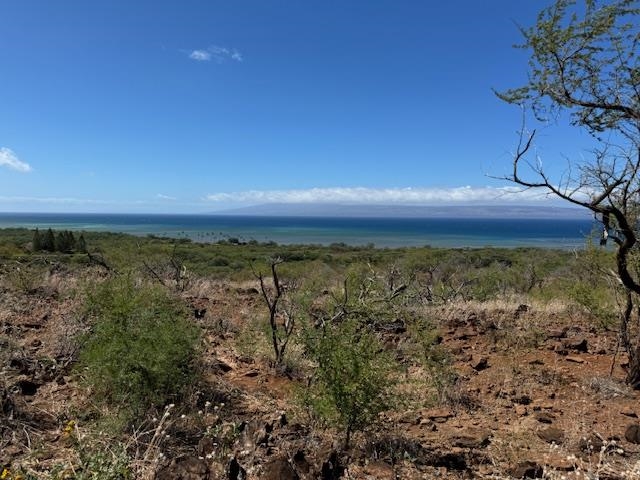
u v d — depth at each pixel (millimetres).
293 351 7273
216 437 4293
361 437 4875
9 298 9297
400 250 51344
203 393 5625
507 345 8828
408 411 5578
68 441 4191
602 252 8016
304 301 8156
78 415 4645
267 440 4500
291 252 38656
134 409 4598
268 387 6348
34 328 7652
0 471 3668
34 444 4148
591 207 6105
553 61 6008
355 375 4570
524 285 16719
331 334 5043
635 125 6031
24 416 4613
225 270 24516
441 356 6855
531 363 7836
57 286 10789
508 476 4160
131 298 5949
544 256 19547
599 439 5012
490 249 41000
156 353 4793
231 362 7258
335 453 4160
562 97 6117
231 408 5441
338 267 23844
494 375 7207
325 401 4633
